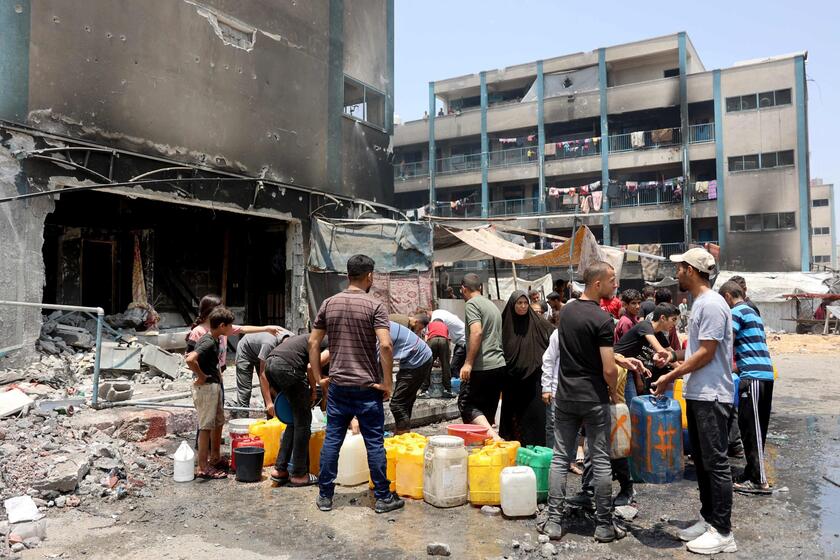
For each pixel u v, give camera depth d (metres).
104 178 9.85
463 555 3.78
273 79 13.13
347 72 15.32
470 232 12.93
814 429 7.79
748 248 34.03
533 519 4.45
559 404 4.13
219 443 5.58
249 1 12.55
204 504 4.77
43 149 9.00
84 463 5.06
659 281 30.55
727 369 3.93
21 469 4.84
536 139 40.41
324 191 14.39
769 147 33.81
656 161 36.19
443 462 4.71
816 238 79.38
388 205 16.61
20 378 8.02
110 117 9.98
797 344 23.14
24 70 8.85
